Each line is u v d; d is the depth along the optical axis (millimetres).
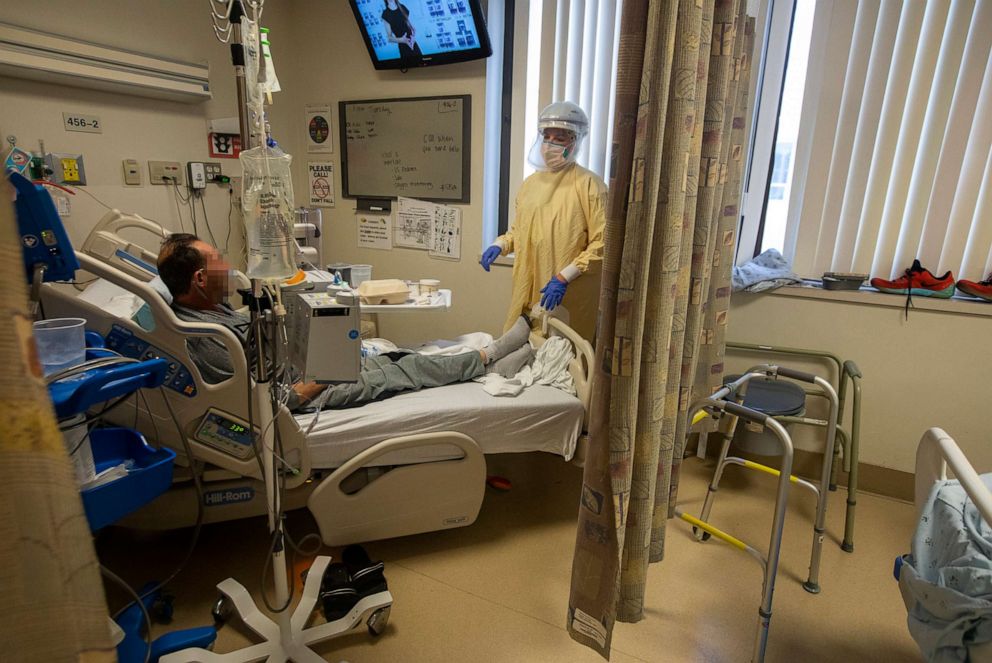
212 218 2873
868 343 2268
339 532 1679
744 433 2186
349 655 1468
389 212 3223
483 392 1926
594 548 1246
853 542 2031
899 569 1146
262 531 1969
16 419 386
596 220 2223
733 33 1339
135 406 1442
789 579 1828
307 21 3180
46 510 409
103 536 1890
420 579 1776
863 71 2160
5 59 1952
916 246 2215
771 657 1510
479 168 2910
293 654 1375
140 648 1341
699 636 1573
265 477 1242
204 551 1852
